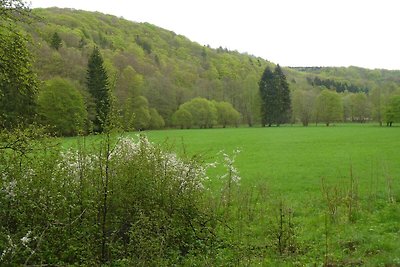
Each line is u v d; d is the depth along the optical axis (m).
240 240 10.79
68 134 56.34
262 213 13.91
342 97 134.38
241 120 128.62
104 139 8.84
